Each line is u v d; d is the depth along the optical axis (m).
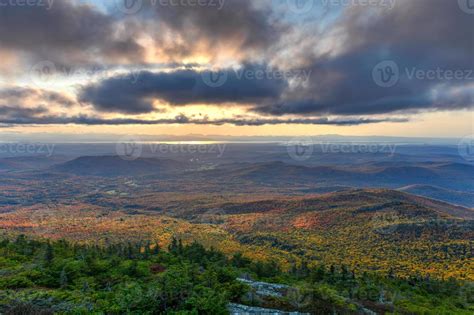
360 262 90.19
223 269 27.62
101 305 20.09
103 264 31.70
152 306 19.02
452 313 32.47
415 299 37.84
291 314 22.11
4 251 39.28
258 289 27.70
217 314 19.09
